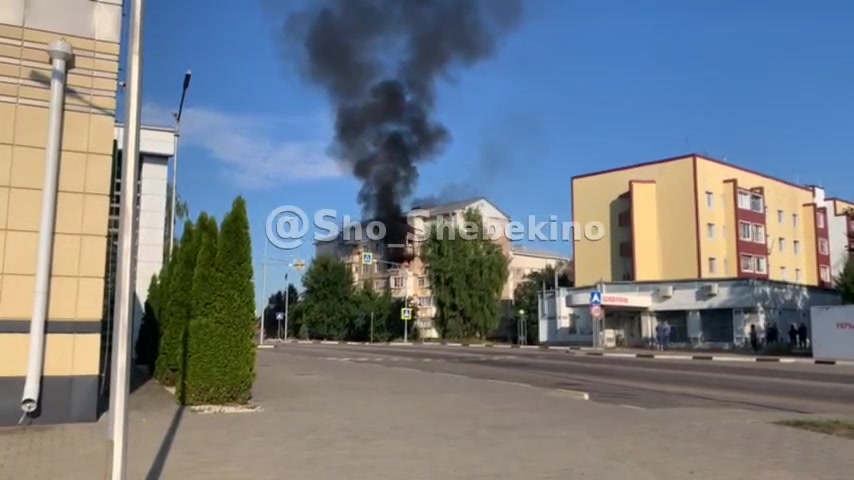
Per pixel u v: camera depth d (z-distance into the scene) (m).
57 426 10.91
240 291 14.24
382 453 9.34
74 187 11.54
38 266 11.05
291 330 93.69
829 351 32.44
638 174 61.75
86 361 11.39
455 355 36.97
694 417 13.15
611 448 9.82
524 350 43.44
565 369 26.69
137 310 25.08
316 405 14.33
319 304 81.12
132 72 6.52
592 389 19.44
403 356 35.97
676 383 21.16
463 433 11.06
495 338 74.31
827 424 12.02
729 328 47.28
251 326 14.32
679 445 10.08
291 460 8.81
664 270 59.41
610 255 62.94
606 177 63.81
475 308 63.06
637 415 13.39
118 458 5.97
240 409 13.39
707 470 8.41
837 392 18.52
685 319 49.19
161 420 11.92
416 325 72.62
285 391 17.19
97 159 11.73
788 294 49.88
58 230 11.38
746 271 60.53
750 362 30.97
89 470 8.06
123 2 12.16
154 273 24.16
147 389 16.95
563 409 14.17
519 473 8.21
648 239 59.91
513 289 91.31
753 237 62.06
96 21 11.91
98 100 11.83
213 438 10.28
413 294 75.75
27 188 11.21
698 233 57.94
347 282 80.56
